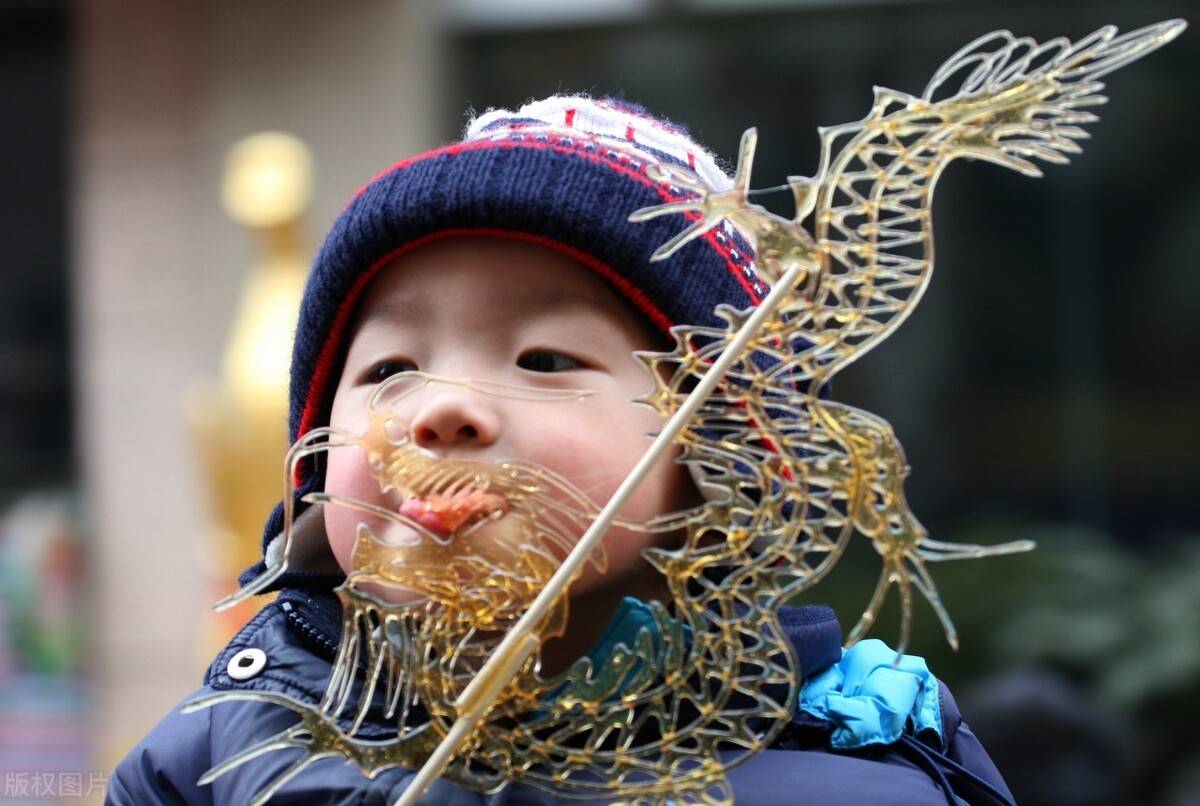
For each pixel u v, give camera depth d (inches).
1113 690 218.2
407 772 60.3
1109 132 234.1
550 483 59.1
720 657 56.3
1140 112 233.5
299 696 65.0
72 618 222.5
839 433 54.5
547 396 60.7
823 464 54.6
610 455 60.8
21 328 233.3
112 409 223.8
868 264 53.7
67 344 232.8
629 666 56.7
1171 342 234.2
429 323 63.2
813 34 227.3
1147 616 224.4
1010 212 235.3
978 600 225.5
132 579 223.0
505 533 58.4
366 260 64.9
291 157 161.3
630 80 230.1
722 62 227.8
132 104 223.9
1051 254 234.8
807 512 55.6
